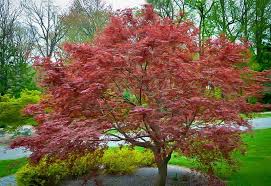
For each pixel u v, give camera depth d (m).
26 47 34.62
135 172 10.30
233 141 7.06
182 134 6.54
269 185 8.68
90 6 36.19
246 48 7.24
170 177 9.69
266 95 24.16
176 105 6.28
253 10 33.06
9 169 9.98
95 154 7.93
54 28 36.44
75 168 9.52
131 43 6.84
